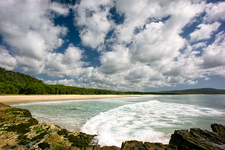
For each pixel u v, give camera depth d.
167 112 16.58
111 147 4.79
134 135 8.02
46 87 54.53
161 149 4.07
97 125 10.28
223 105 24.77
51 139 6.12
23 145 5.55
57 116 13.52
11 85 44.91
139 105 25.08
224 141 4.52
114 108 20.55
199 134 5.15
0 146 5.31
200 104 26.88
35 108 19.38
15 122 8.30
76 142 6.19
